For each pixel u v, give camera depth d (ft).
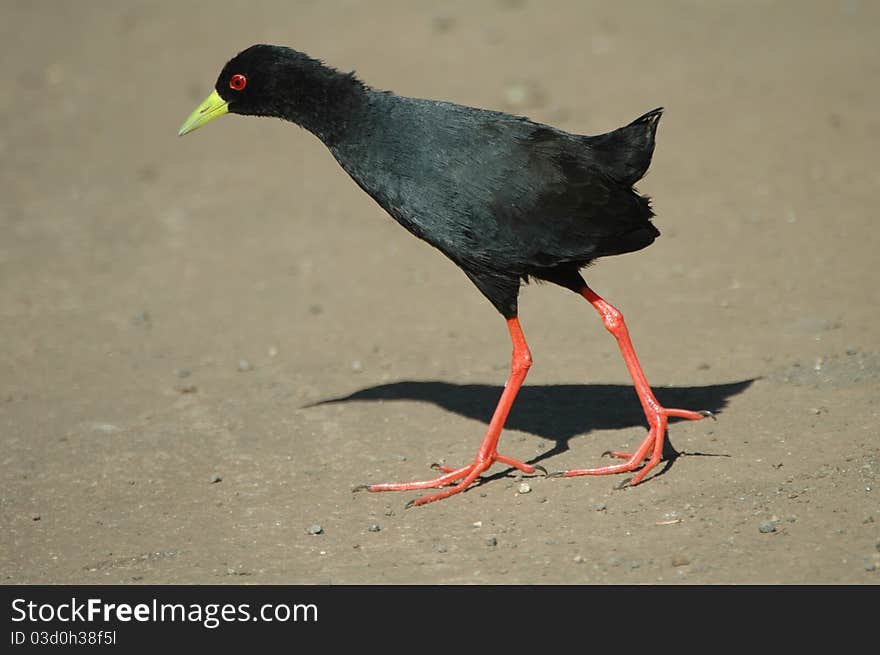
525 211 32.27
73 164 67.51
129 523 32.65
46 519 33.14
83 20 92.68
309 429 38.32
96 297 51.29
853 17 84.07
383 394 40.75
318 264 54.19
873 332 41.91
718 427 35.68
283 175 65.82
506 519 31.40
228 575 29.45
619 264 51.90
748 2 89.10
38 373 43.96
